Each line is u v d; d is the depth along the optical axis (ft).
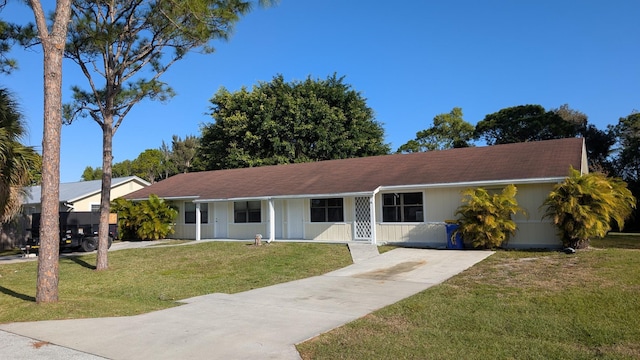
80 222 67.87
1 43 41.19
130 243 74.54
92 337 20.52
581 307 23.61
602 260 37.68
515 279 32.19
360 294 29.99
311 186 65.67
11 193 40.98
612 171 115.03
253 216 73.36
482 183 51.39
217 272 42.24
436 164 62.18
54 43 28.48
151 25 45.32
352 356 17.37
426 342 18.92
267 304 27.40
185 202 81.46
